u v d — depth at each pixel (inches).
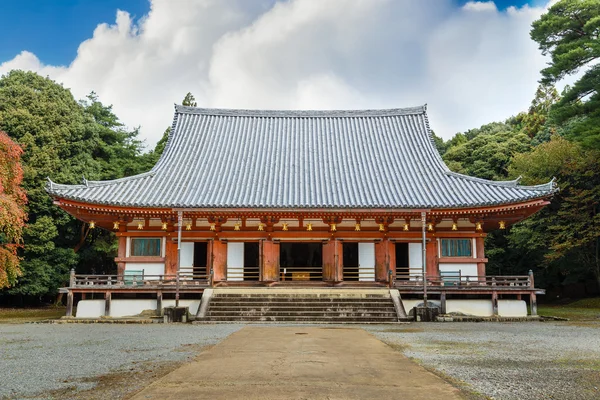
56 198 812.0
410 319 705.6
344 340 458.0
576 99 1051.9
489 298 814.5
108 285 787.4
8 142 825.5
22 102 1181.7
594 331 583.5
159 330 590.9
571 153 1130.7
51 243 1138.0
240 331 544.7
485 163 1541.6
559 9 1092.5
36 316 948.6
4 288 1147.3
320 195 907.4
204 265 930.1
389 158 1075.3
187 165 1031.0
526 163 1225.4
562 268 1227.2
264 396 238.4
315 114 1242.0
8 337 525.0
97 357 378.0
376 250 904.9
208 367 313.0
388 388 256.4
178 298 752.3
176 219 877.2
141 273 895.7
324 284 886.4
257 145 1127.0
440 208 824.3
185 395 240.4
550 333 559.2
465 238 912.9
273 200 879.7
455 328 618.2
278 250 903.1
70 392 260.7
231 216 863.7
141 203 823.7
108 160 1427.2
